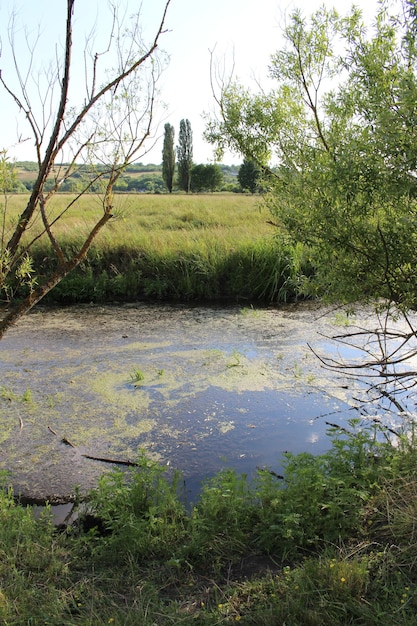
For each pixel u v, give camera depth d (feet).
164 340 25.67
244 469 14.08
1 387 19.86
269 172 16.07
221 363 22.18
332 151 11.73
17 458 14.96
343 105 13.09
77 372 21.43
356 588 8.36
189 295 34.71
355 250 12.09
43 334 26.89
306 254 14.20
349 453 12.34
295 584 8.54
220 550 10.12
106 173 9.87
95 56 8.84
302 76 15.17
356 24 12.68
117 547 10.30
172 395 19.02
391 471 11.30
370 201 11.29
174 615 8.16
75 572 9.57
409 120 9.57
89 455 15.08
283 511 10.77
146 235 39.40
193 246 36.78
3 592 8.61
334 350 23.41
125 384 20.12
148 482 11.92
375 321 27.17
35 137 8.79
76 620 8.09
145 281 35.29
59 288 34.17
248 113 15.71
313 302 33.06
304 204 12.43
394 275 12.25
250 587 8.79
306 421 16.81
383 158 10.24
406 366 20.83
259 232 40.01
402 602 7.95
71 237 37.35
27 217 8.93
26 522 10.73
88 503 12.17
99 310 31.91
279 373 20.85
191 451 15.15
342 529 10.12
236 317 29.86
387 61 11.62
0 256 9.04
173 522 10.90
